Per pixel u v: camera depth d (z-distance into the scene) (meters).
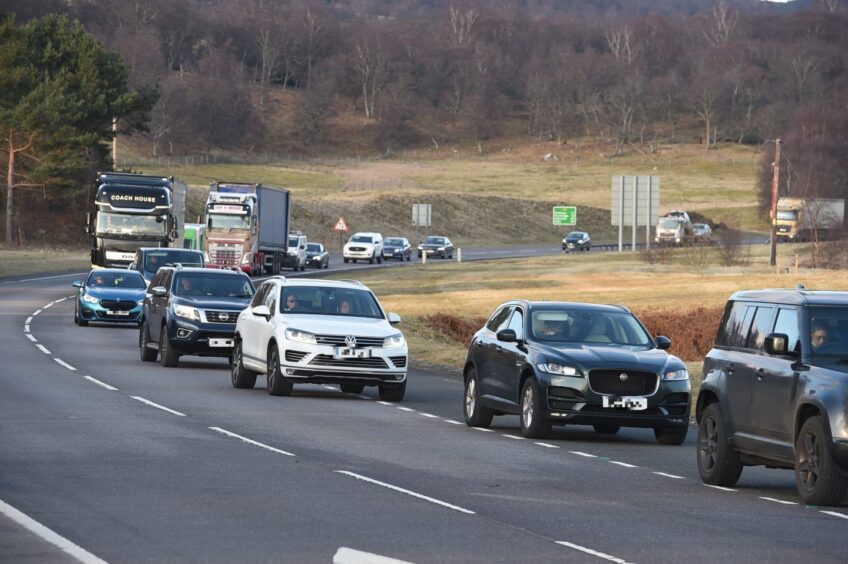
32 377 69.62
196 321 77.62
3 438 45.97
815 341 38.59
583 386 51.00
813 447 37.22
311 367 63.19
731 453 41.19
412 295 154.38
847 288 160.50
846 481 36.41
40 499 33.81
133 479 37.66
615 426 54.41
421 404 64.19
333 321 64.75
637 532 31.89
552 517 33.66
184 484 37.03
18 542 28.19
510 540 30.14
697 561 28.45
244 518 31.89
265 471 40.09
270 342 64.88
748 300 42.47
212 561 26.78
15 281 178.75
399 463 43.06
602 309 55.97
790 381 38.31
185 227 195.00
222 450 44.69
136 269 121.88
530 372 52.38
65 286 170.62
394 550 28.48
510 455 46.69
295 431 50.84
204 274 82.06
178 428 50.56
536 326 54.44
